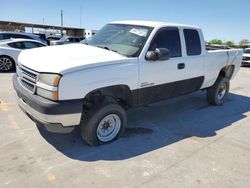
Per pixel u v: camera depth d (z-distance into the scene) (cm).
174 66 442
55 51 377
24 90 343
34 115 323
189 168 325
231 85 923
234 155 367
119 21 480
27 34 1348
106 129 379
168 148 378
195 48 494
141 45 393
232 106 629
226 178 308
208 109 589
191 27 487
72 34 4081
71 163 323
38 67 321
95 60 339
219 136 433
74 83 312
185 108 588
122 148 370
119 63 358
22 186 274
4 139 378
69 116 316
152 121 490
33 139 382
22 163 317
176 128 461
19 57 393
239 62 654
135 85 385
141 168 319
